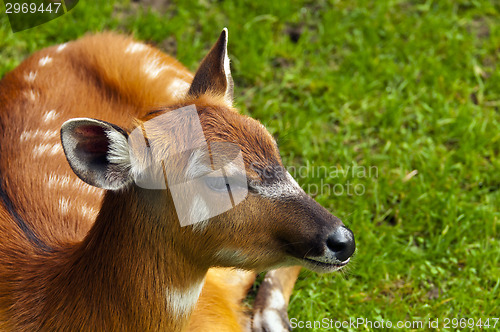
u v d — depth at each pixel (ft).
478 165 37.17
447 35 44.37
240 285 30.35
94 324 21.80
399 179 35.91
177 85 31.58
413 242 34.01
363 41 43.96
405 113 40.09
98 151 19.65
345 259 21.94
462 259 32.89
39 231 24.31
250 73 41.45
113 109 30.19
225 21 44.39
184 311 22.38
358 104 40.19
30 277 22.77
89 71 31.07
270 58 42.88
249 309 30.35
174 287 21.72
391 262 32.32
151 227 20.94
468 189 36.40
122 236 21.04
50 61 31.19
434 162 36.86
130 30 43.14
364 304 30.83
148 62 32.19
